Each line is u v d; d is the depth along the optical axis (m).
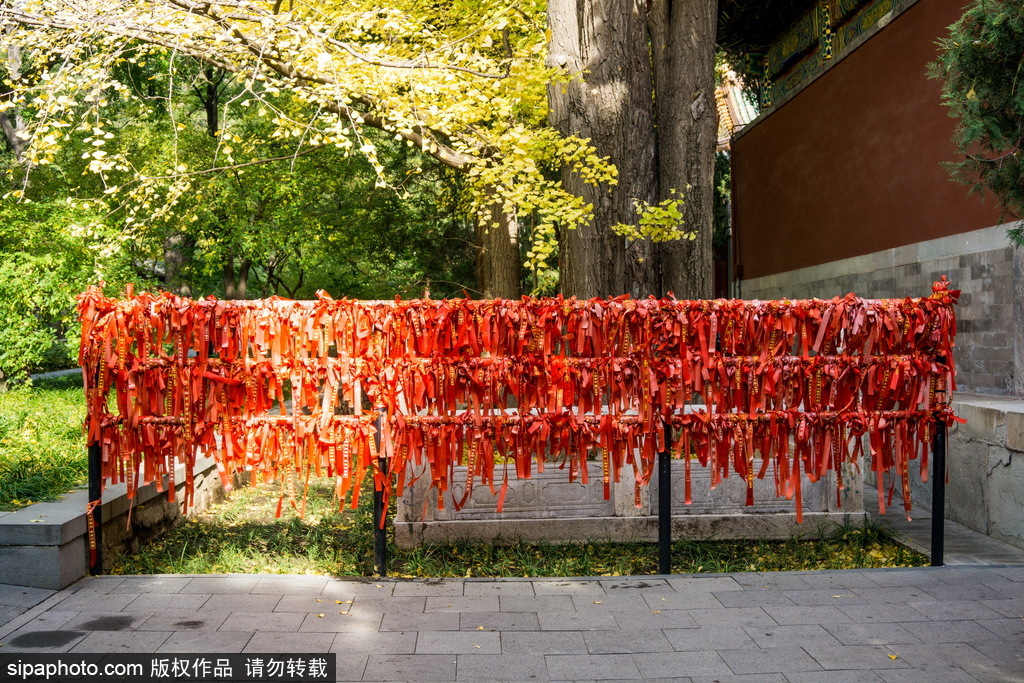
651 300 4.55
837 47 10.67
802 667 3.28
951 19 7.87
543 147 7.26
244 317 4.51
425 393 4.54
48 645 3.42
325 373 4.50
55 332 10.42
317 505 6.50
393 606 3.98
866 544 5.29
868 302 4.59
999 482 5.43
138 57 7.24
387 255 13.64
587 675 3.20
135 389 4.46
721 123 16.52
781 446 4.66
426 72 6.66
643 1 7.30
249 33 6.89
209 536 5.53
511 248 10.40
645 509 5.37
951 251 7.77
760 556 5.10
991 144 5.48
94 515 4.45
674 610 3.95
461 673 3.20
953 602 4.06
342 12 7.34
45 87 6.44
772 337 4.61
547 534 5.29
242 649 3.40
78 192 11.83
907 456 4.68
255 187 12.82
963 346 7.55
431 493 5.24
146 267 16.52
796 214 11.87
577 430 4.59
